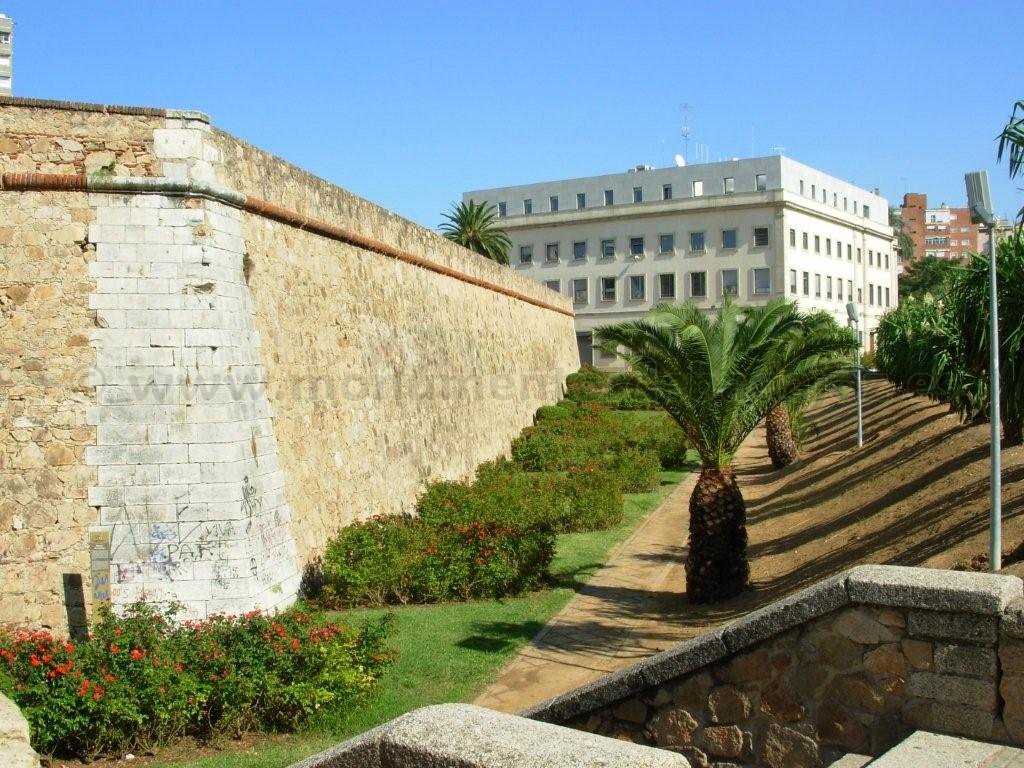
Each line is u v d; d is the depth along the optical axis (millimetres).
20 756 4977
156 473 11594
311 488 14648
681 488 26297
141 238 11844
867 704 5219
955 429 18703
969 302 13492
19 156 11695
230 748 8531
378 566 13758
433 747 3287
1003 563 9812
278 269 14609
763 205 61469
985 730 4848
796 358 13633
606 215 65750
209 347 11914
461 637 12211
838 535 15289
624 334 13633
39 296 11641
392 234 20531
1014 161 10062
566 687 10305
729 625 5789
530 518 18156
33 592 11219
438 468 21859
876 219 80188
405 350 20578
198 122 12148
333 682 9188
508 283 33188
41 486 11430
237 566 11625
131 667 8531
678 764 3055
